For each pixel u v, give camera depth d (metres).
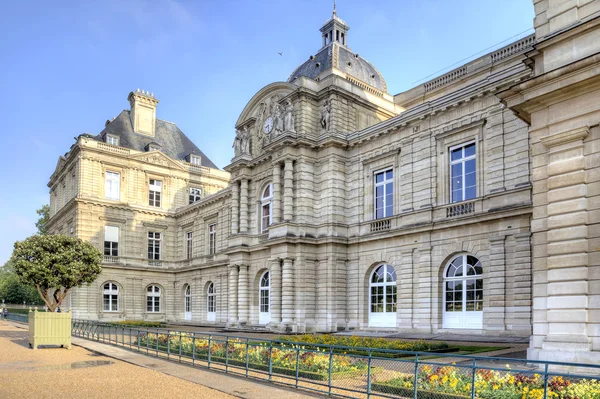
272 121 40.84
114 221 57.84
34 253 38.00
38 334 26.53
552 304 15.41
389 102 42.19
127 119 64.38
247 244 42.22
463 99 29.52
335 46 46.44
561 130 15.90
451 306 29.38
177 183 63.53
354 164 37.09
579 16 15.96
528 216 25.64
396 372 16.27
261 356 18.59
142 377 17.02
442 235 30.00
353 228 36.34
